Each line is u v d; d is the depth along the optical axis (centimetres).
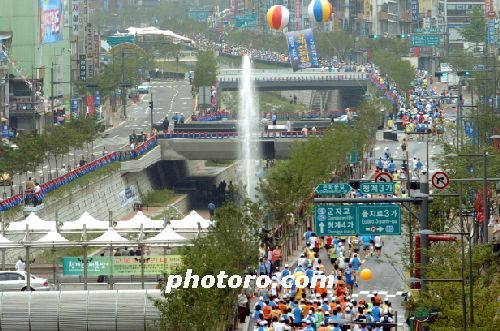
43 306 19125
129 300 19012
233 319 18675
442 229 19188
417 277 15650
